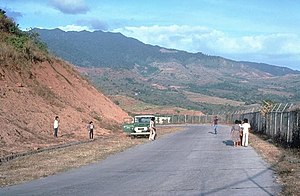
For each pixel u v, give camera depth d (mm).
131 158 22266
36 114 35688
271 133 33781
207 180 14336
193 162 19656
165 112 117938
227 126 69000
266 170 16578
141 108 124688
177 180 14484
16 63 41812
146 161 20641
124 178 15344
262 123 40156
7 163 20047
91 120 45688
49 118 37000
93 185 13969
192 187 13016
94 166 19328
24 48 45500
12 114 32531
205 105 161000
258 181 13945
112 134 42344
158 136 41844
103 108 55406
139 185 13680
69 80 52562
